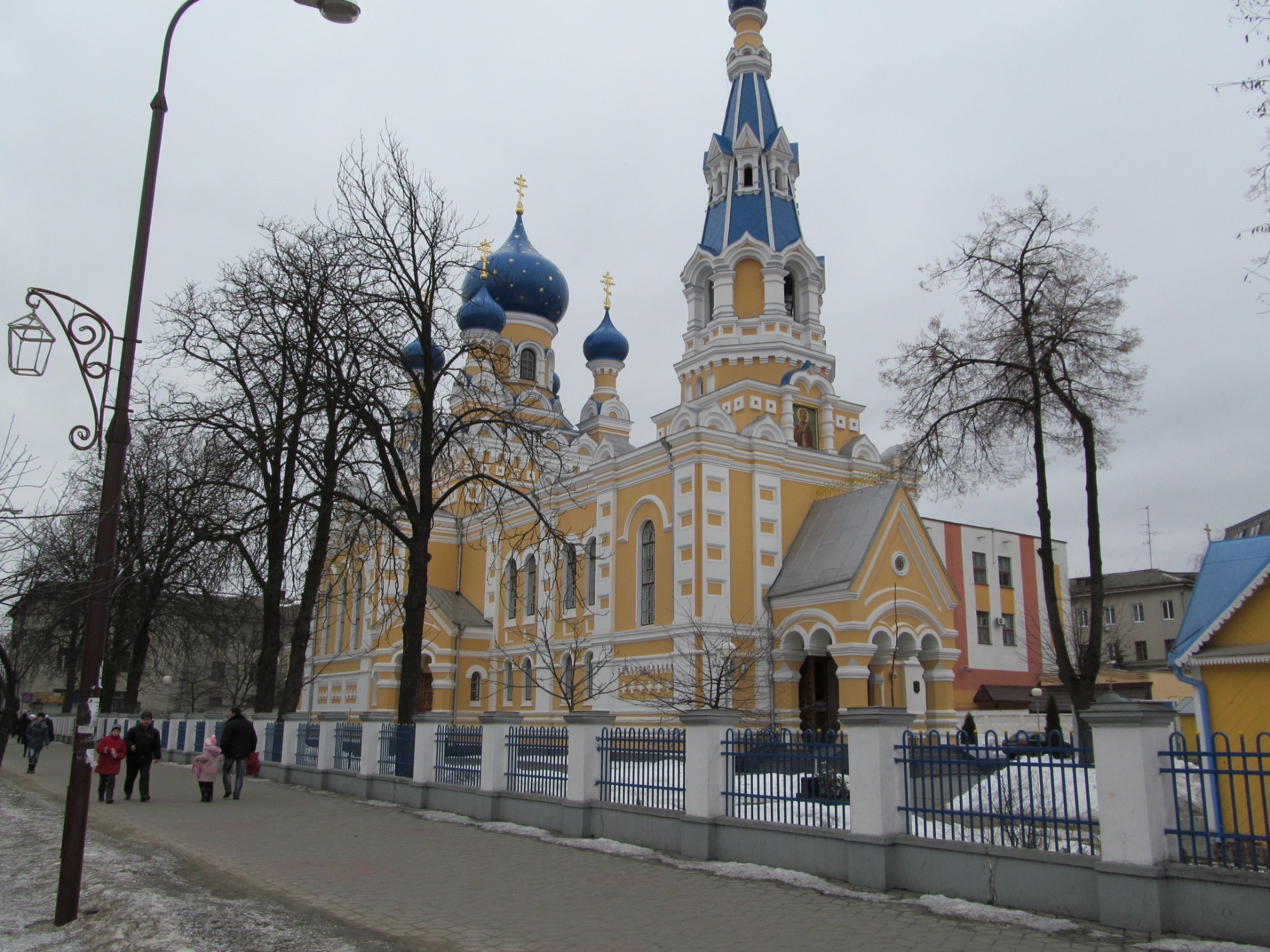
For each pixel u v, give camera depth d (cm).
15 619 2781
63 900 1126
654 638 3756
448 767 2189
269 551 3244
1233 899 962
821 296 4628
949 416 2628
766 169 4688
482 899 1227
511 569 4956
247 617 4469
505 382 3012
